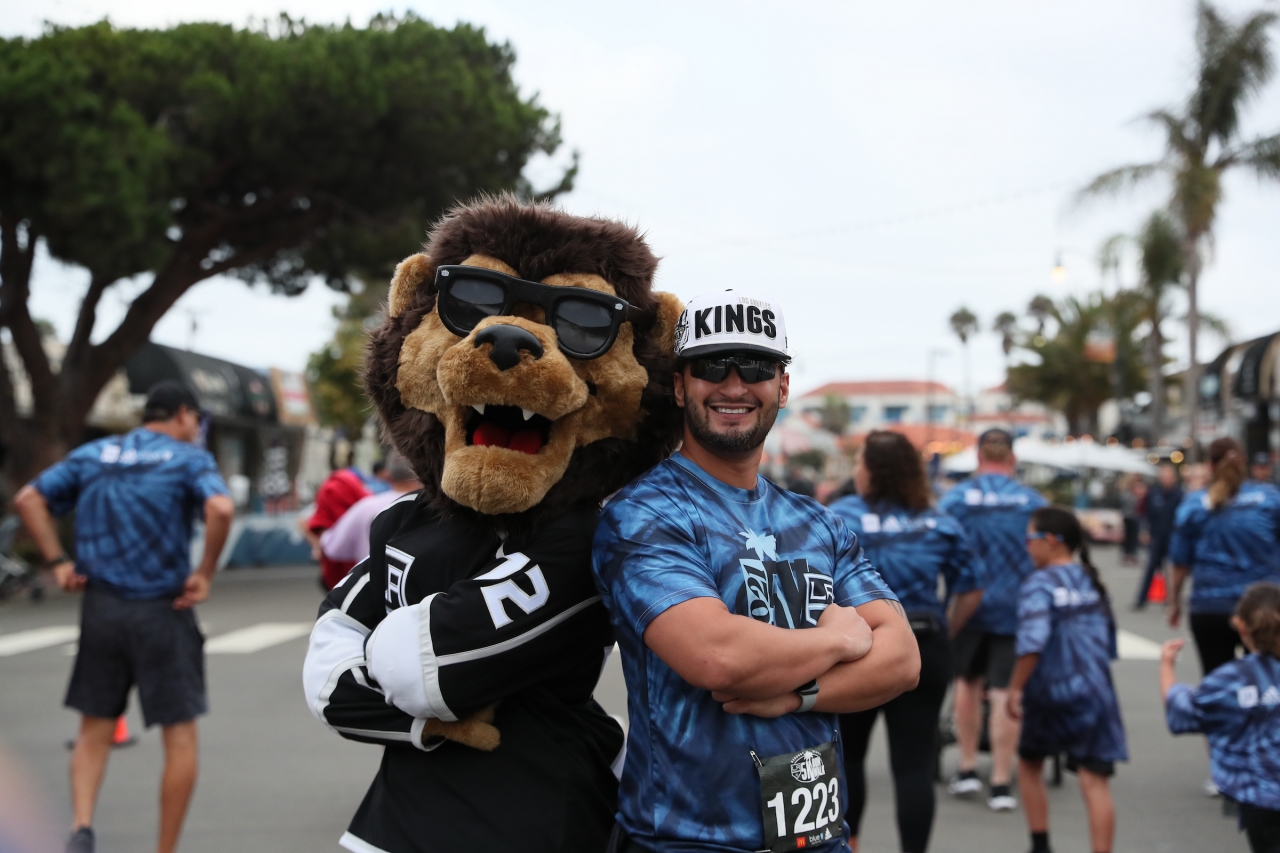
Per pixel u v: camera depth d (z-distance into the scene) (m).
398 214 17.14
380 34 16.75
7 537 14.77
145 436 4.47
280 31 17.81
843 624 2.15
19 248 15.44
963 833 5.01
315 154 15.70
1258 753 3.86
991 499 5.61
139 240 13.92
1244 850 4.73
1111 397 41.69
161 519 4.31
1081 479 30.05
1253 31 21.58
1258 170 22.14
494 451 2.14
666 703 2.09
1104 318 36.59
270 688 8.33
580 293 2.23
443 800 2.21
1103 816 4.32
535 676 2.24
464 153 16.48
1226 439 6.07
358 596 2.38
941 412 102.75
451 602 2.15
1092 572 4.55
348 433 27.64
